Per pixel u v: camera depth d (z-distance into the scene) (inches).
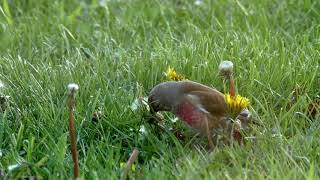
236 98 354.6
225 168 325.4
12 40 490.3
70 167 343.3
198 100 350.0
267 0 525.0
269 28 494.3
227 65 361.7
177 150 349.4
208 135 346.9
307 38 458.3
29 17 529.3
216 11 527.2
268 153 335.3
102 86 405.7
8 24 515.2
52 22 525.3
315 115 381.1
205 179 313.3
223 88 403.2
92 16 541.3
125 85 413.7
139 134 367.2
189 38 468.8
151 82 415.8
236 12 514.0
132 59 435.5
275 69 411.2
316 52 431.2
